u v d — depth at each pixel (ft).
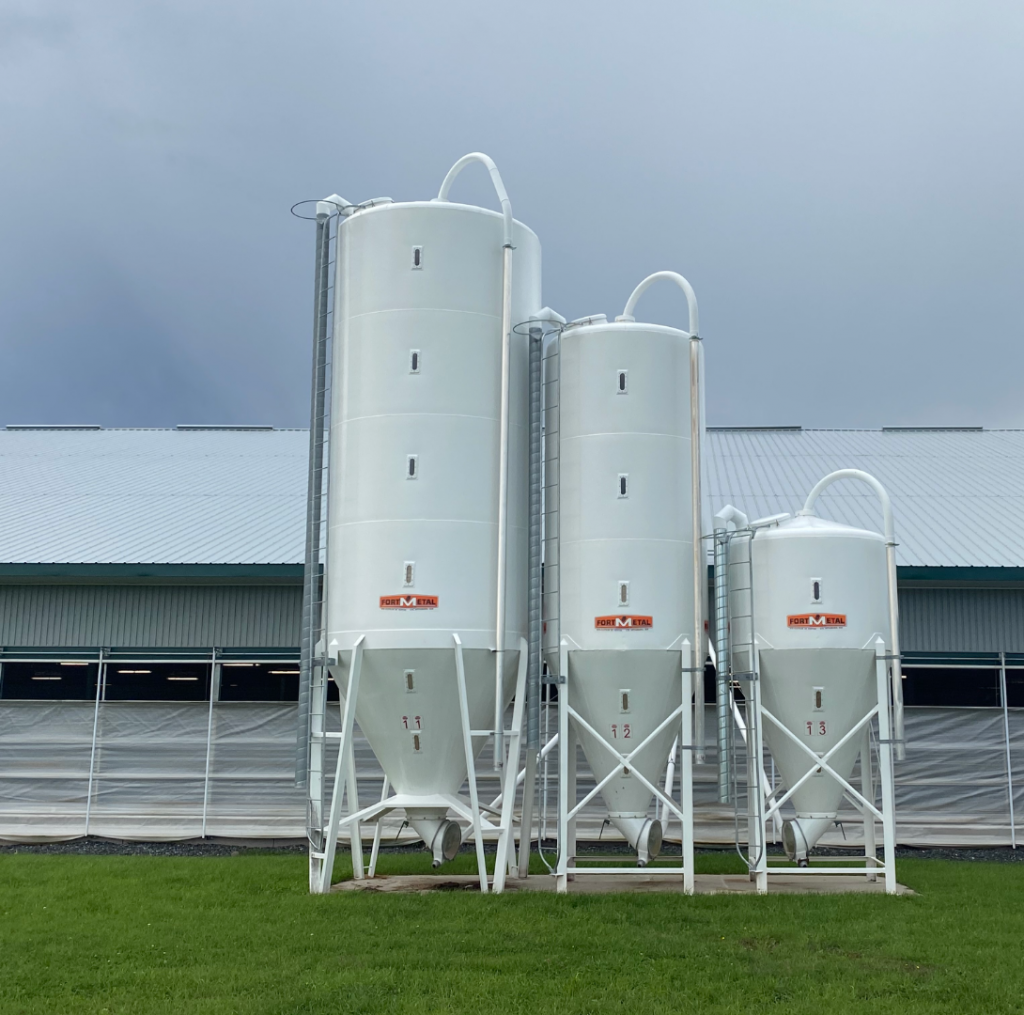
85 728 82.38
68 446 117.70
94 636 82.99
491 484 59.26
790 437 116.47
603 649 58.23
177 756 81.76
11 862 69.05
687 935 46.98
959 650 79.92
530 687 59.00
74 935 47.34
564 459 60.95
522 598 60.90
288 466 108.37
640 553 59.00
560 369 61.98
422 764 58.08
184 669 82.94
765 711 59.88
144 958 43.45
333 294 62.49
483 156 62.44
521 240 63.72
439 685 57.06
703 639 60.44
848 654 59.26
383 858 71.87
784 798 60.44
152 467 108.37
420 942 45.70
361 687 57.88
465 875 63.72
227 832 80.74
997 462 102.94
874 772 79.10
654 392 60.54
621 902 53.98
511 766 58.03
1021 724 79.87
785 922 49.62
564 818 57.31
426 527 57.77
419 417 58.70
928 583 80.38
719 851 77.51
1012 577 78.02
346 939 46.19
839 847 78.79
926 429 118.42
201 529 88.84
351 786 62.80
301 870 65.31
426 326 59.41
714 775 80.38
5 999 37.96
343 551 58.95
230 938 46.55
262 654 81.97
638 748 58.44
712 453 109.40
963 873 65.36
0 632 83.51
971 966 42.34
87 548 84.58
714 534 61.72
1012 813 78.23
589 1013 36.81
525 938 46.29
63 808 81.51
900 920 50.19
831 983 40.16
